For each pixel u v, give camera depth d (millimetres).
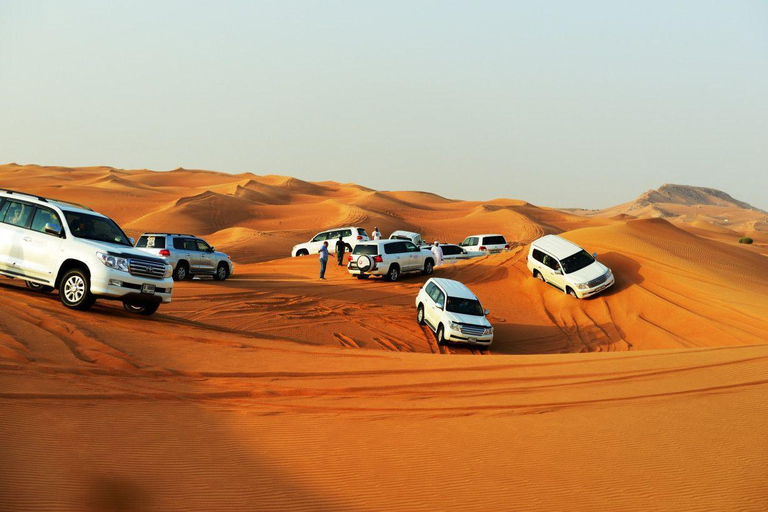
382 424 8461
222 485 5898
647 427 9055
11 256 13797
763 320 22688
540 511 5988
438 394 10461
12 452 5996
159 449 6629
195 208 87500
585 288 25625
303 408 8938
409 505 5895
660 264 28547
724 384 11922
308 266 35531
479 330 19562
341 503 5805
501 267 31375
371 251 29312
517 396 10648
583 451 7867
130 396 8469
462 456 7391
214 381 9867
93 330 11688
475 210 117000
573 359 14453
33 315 11891
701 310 24078
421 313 21969
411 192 163250
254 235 65625
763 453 8070
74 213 14102
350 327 20531
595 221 120062
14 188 108750
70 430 6832
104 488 5504
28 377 8531
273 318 20156
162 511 5188
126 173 168750
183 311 19609
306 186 151750
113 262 13203
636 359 14445
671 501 6434
